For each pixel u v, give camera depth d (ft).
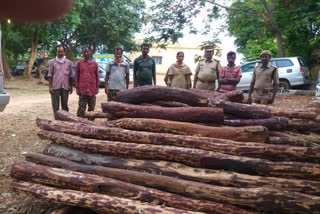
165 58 102.73
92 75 17.19
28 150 13.53
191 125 8.68
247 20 40.50
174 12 35.45
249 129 8.24
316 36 39.86
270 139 8.99
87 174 7.22
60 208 7.11
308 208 6.03
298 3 36.47
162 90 10.11
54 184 7.12
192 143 7.88
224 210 6.30
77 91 17.24
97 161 7.94
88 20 69.26
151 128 8.79
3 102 14.08
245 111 9.81
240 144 7.73
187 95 9.98
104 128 8.63
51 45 73.10
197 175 7.14
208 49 16.87
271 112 10.89
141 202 6.42
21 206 8.39
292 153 7.38
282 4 37.68
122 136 8.34
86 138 8.84
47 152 8.48
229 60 16.11
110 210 6.32
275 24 39.06
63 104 17.70
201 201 6.49
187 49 101.65
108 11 69.87
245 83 36.40
